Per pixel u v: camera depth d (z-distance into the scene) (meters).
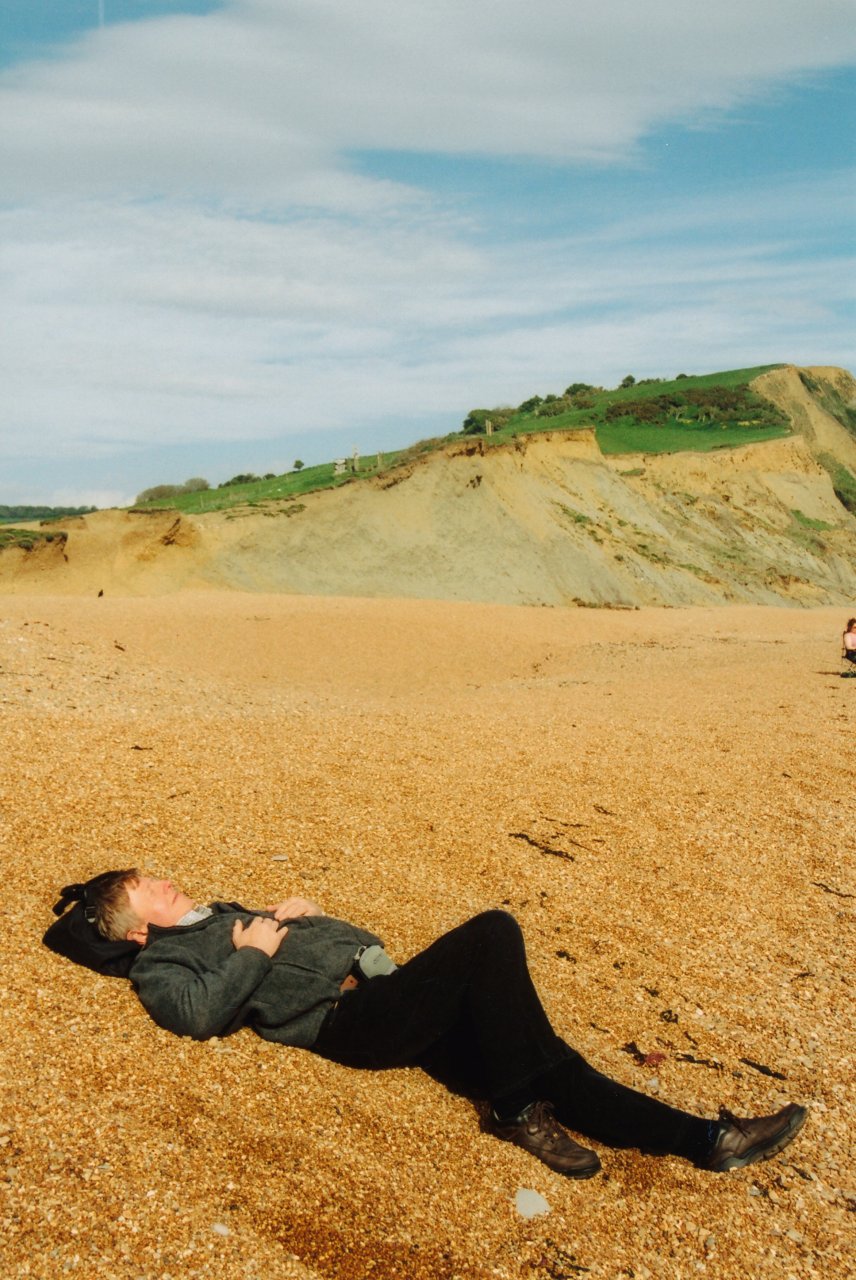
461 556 56.31
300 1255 2.65
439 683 20.44
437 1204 2.98
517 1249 2.87
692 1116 3.29
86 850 4.69
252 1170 2.91
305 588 52.12
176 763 6.37
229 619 25.08
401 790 6.62
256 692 12.48
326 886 4.93
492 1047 3.28
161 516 52.28
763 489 94.94
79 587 49.12
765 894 5.70
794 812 7.20
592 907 5.26
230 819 5.52
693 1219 3.10
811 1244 3.04
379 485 58.81
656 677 16.05
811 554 86.25
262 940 3.53
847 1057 4.08
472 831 6.05
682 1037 4.13
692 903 5.47
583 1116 3.30
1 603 25.64
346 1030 3.45
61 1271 2.41
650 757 8.45
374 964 3.59
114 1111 2.98
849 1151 3.49
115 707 8.54
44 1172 2.68
